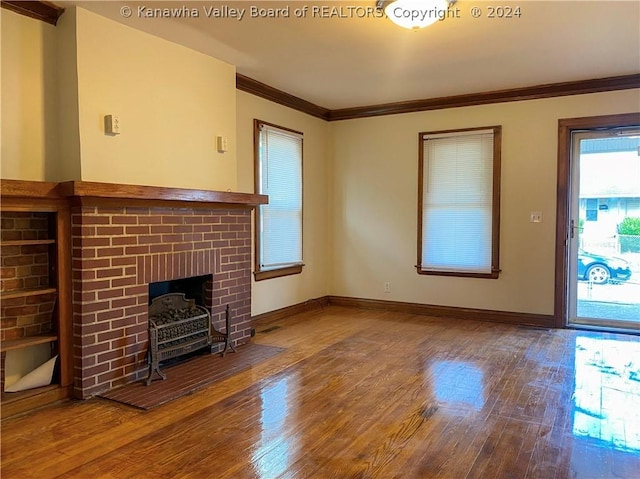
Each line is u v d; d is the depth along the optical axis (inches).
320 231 234.1
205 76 152.1
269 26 128.3
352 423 103.4
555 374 134.7
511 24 126.4
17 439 96.0
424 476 82.4
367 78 177.6
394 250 223.9
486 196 201.9
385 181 224.7
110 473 83.6
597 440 95.4
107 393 119.3
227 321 155.1
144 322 129.2
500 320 201.2
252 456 89.4
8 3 107.7
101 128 121.2
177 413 108.6
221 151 158.6
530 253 194.9
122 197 117.3
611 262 187.9
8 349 105.3
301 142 216.5
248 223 168.9
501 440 95.4
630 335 178.4
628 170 183.2
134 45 129.6
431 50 146.6
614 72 169.9
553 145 188.9
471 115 203.8
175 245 137.9
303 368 140.2
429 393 120.6
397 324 197.2
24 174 112.6
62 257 113.4
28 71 112.7
